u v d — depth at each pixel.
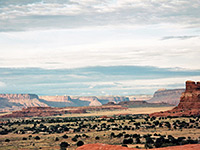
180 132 89.31
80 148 47.09
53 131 109.94
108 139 80.62
